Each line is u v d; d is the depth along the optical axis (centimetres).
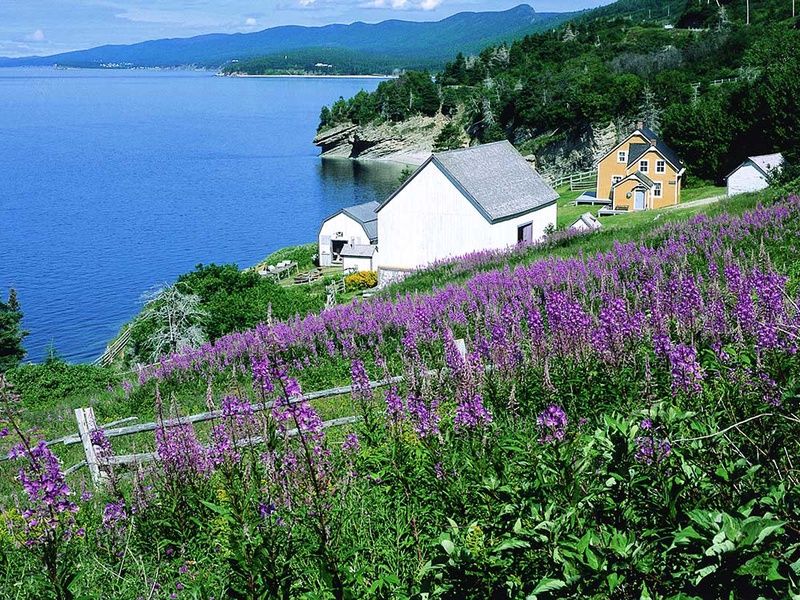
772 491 465
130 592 714
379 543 707
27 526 744
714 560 411
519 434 848
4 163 17400
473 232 4612
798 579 419
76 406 2161
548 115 13625
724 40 13762
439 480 738
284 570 591
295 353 2036
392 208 4850
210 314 3591
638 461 542
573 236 3609
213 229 10394
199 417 1397
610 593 444
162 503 858
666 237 2547
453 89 19688
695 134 8856
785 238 2086
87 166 16812
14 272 8231
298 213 11494
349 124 19388
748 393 677
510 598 502
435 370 1234
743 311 959
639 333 1027
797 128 7862
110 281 7800
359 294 5012
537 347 1105
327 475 755
